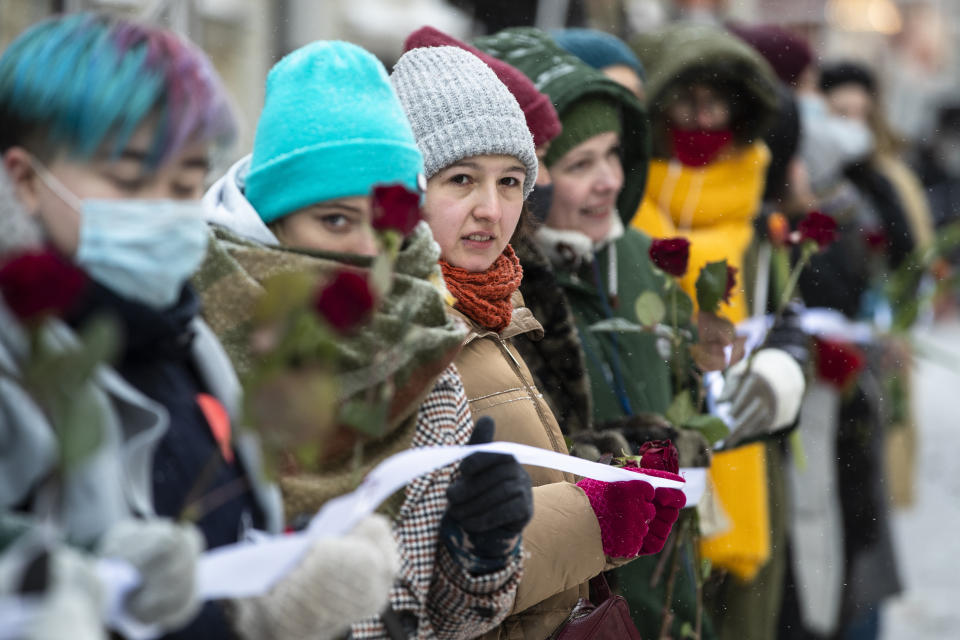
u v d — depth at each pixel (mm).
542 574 4996
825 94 15383
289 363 3203
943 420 24734
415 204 3523
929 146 27562
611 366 7320
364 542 3547
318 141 4531
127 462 3361
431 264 4645
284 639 3475
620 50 8820
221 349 3957
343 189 4516
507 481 4352
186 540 3045
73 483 3193
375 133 4570
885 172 14867
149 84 3342
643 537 5242
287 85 4617
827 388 10312
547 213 7094
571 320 6602
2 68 3455
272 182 4578
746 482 9000
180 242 3402
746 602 9211
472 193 5574
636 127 7773
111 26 3447
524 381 5570
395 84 5684
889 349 10266
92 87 3303
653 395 7375
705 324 6480
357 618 3506
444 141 5500
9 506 3158
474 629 4719
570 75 7328
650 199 9320
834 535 10484
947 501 18500
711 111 9133
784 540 9664
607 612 5266
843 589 10547
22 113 3354
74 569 2770
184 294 3689
